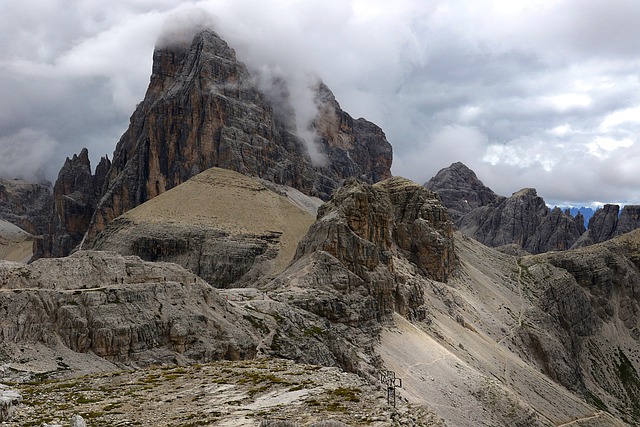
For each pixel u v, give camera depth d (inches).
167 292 3855.8
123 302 3503.9
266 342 4362.7
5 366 2780.5
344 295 6338.6
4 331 2982.3
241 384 2298.2
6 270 3336.6
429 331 7770.7
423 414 1838.1
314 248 7091.5
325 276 6501.0
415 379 5679.1
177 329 3558.1
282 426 1563.7
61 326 3186.5
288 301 5674.2
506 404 6112.2
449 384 5925.2
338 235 7066.9
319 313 5772.6
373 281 6879.9
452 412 5324.8
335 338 5137.8
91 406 2046.0
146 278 3976.4
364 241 7170.3
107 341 3233.3
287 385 2209.6
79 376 2815.0
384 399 1939.0
